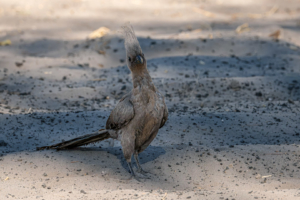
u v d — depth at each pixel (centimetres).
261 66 1515
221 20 2434
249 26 2203
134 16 2577
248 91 1216
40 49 1845
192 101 1126
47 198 551
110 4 2959
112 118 655
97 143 832
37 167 675
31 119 934
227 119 945
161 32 2094
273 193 552
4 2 3009
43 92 1202
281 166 684
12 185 611
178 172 672
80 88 1228
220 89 1230
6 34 2073
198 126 904
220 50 1748
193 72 1405
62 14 2616
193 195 559
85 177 647
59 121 930
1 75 1339
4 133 850
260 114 978
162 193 575
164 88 1239
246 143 823
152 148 759
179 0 3177
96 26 2283
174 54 1684
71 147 751
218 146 779
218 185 627
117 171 678
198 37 1880
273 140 839
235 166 684
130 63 615
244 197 542
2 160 699
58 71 1434
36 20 2428
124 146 644
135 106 620
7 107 1038
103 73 1451
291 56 1641
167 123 916
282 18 2497
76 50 1786
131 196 557
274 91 1214
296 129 891
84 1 3073
